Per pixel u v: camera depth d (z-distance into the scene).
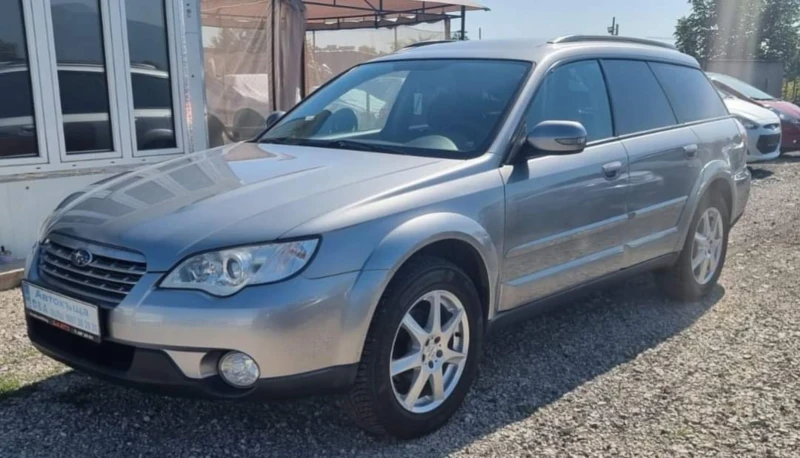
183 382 2.78
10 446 3.10
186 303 2.72
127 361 2.89
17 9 5.73
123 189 3.48
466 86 4.05
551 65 4.08
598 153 4.12
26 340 4.25
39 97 5.89
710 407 3.54
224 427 3.29
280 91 8.85
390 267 2.95
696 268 5.15
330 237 2.86
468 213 3.33
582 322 4.74
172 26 6.72
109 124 6.39
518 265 3.65
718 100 5.58
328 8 12.51
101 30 6.23
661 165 4.57
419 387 3.21
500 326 3.71
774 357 4.16
